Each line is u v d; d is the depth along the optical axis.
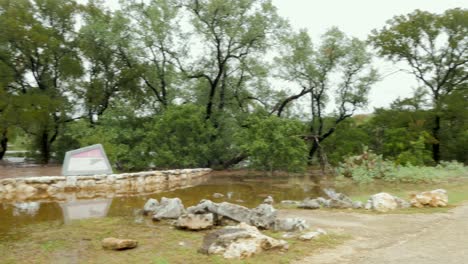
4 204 13.50
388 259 6.60
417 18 34.97
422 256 6.73
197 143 27.30
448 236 8.21
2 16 26.50
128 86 31.55
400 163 25.97
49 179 16.52
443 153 37.50
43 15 30.08
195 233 8.72
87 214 11.55
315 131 33.75
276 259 6.59
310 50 30.38
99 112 32.22
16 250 7.39
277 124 25.53
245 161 30.86
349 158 25.00
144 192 17.38
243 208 9.42
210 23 28.11
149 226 9.52
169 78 30.28
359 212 11.38
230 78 31.02
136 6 28.80
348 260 6.59
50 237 8.42
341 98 32.00
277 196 16.47
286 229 8.72
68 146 31.34
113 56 30.91
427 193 12.40
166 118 26.03
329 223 9.73
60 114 30.42
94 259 6.76
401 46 35.53
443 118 35.28
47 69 30.02
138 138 27.53
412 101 36.25
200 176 25.88
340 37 30.17
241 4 27.77
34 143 32.12
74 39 30.50
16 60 28.33
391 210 11.57
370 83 31.61
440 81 35.69
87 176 17.52
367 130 36.56
